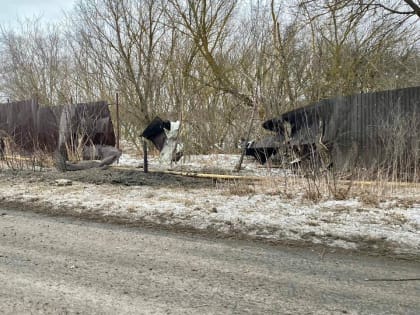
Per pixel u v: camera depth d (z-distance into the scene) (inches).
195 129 559.8
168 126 450.0
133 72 708.0
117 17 698.8
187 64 667.4
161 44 706.8
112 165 446.3
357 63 560.7
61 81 884.0
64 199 283.1
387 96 332.5
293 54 585.9
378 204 244.5
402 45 565.3
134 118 716.7
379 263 161.6
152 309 121.9
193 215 233.8
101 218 238.2
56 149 461.7
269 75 566.9
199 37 635.5
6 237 198.8
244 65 623.8
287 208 243.1
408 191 275.4
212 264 160.9
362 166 332.5
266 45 585.9
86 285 139.6
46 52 951.0
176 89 674.8
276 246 184.7
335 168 320.8
